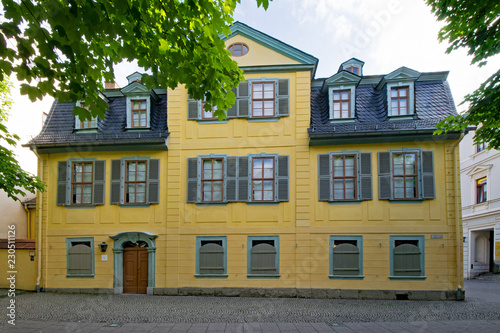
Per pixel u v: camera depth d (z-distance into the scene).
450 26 7.04
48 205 12.30
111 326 7.43
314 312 8.78
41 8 3.35
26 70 3.75
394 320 8.00
